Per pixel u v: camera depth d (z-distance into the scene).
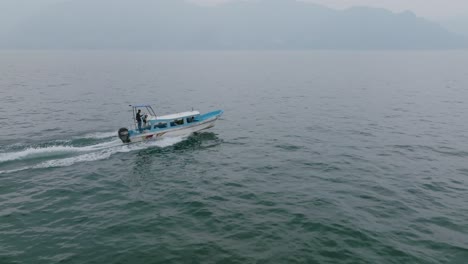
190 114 38.50
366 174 26.78
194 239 17.66
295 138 37.38
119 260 15.89
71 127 40.75
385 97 68.12
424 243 17.50
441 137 37.75
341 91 77.31
